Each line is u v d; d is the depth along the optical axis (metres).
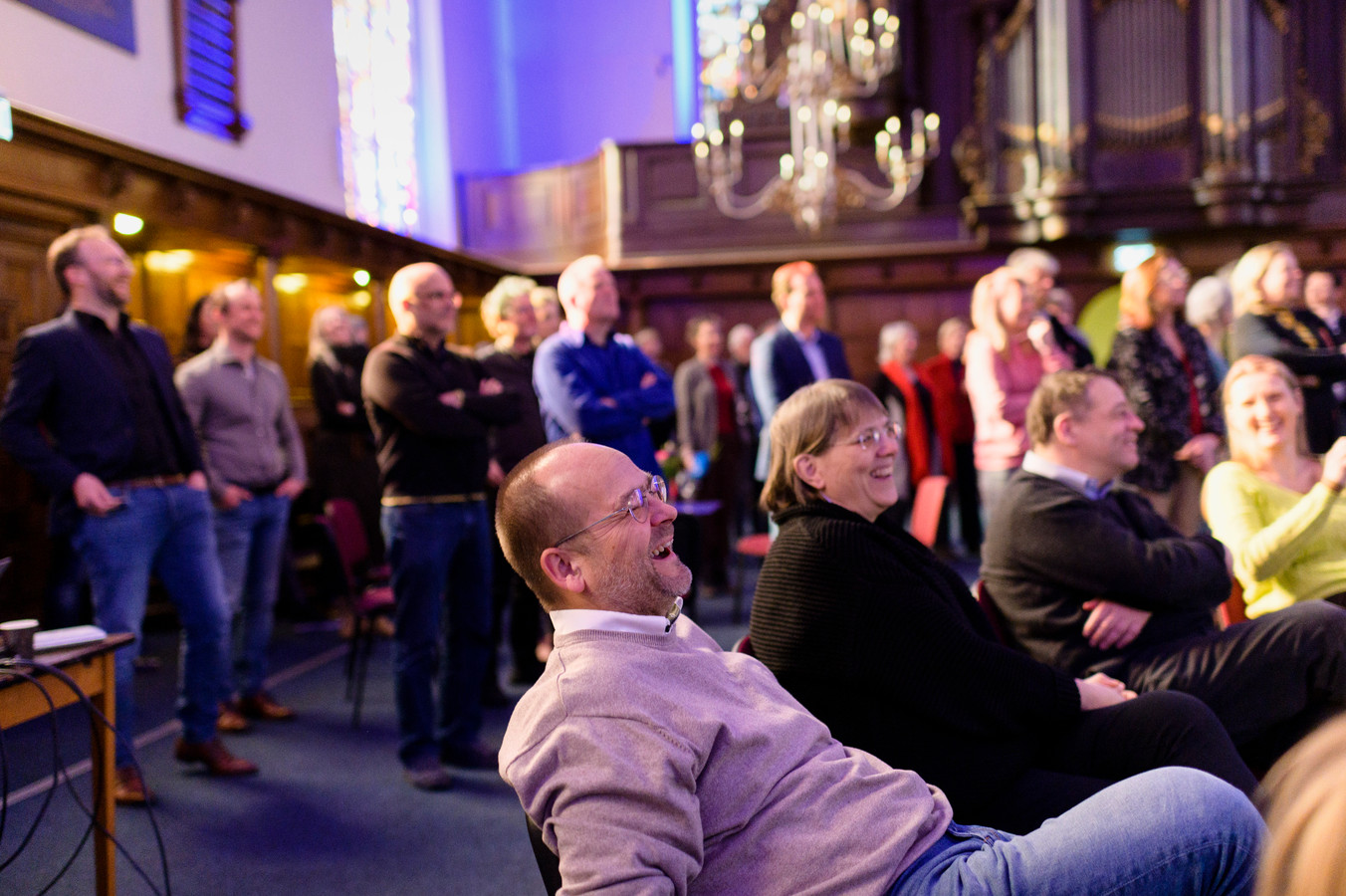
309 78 8.01
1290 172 9.61
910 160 10.18
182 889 2.50
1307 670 2.02
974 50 10.23
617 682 1.27
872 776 1.41
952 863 1.34
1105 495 2.36
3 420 2.83
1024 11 9.84
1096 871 1.28
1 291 4.81
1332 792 0.59
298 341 7.55
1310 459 2.69
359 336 6.21
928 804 1.40
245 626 3.95
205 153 6.68
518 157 12.85
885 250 10.15
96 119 5.68
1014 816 1.76
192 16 6.57
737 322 10.41
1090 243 10.05
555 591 1.41
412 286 3.14
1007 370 3.72
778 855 1.29
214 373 3.92
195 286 6.45
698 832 1.22
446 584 3.30
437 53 11.12
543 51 12.84
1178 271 3.53
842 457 1.90
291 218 6.70
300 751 3.54
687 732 1.27
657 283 10.43
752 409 7.39
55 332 2.90
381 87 10.05
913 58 10.22
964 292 10.25
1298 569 2.49
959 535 8.41
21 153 4.68
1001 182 10.02
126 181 5.23
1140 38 9.62
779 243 10.30
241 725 3.77
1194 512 3.66
